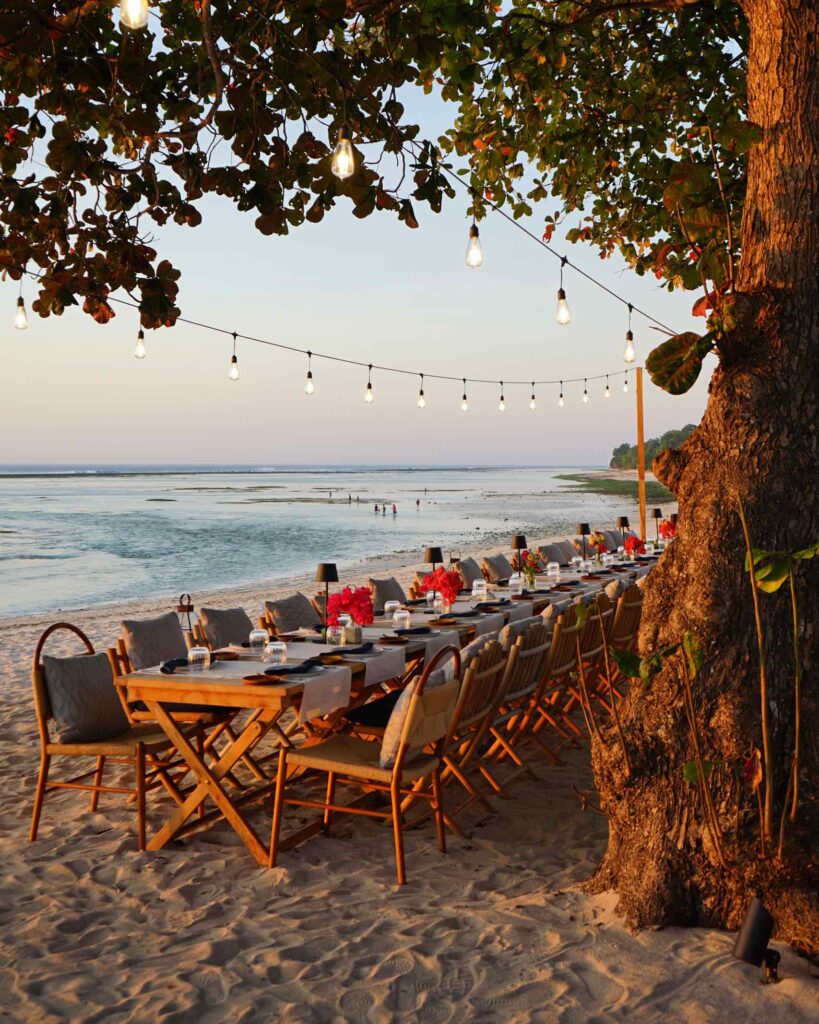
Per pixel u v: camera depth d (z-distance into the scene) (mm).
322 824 4332
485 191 6543
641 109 6113
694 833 3047
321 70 3732
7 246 4355
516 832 4336
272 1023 2633
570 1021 2559
